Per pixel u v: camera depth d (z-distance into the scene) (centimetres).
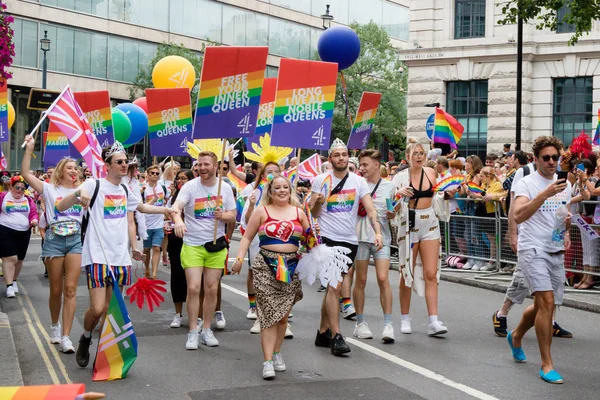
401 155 5053
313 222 757
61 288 808
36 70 4031
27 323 942
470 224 1409
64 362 736
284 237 686
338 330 767
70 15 4153
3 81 1078
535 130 3262
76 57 4209
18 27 3938
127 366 679
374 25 4950
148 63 4412
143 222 1216
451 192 862
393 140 4981
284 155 995
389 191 857
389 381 665
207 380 671
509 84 3275
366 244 845
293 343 827
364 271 851
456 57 3381
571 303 1067
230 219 816
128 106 1725
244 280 1363
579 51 3134
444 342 830
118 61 4412
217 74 846
